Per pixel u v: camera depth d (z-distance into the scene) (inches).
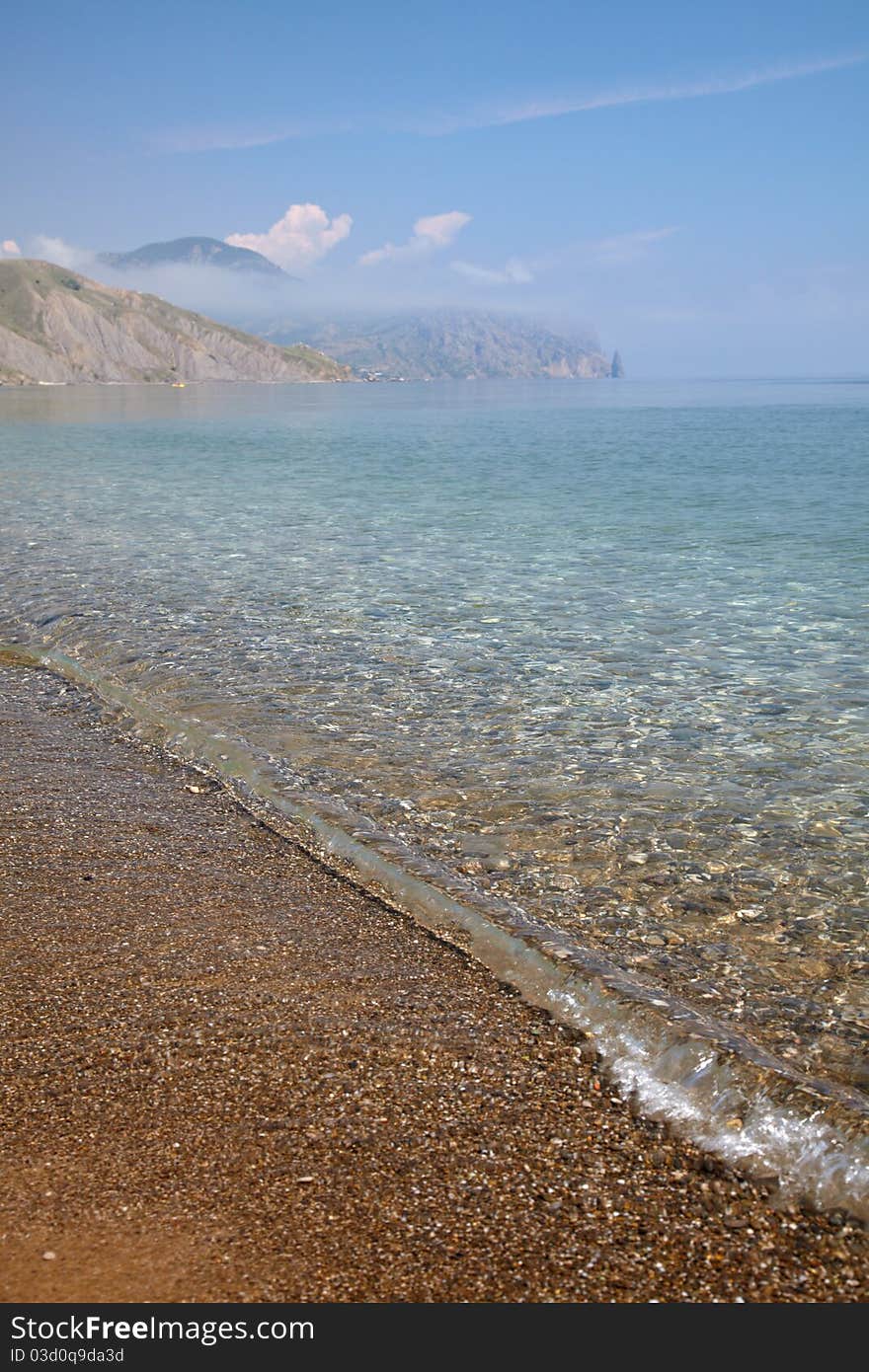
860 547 917.2
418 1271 152.3
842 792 381.4
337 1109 191.8
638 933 281.1
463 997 240.2
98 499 1274.6
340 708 475.2
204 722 453.7
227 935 267.0
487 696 492.7
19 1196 164.2
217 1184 168.7
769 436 2672.2
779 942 278.7
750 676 524.4
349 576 787.4
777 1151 185.6
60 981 238.7
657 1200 172.1
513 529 1037.8
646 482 1508.4
